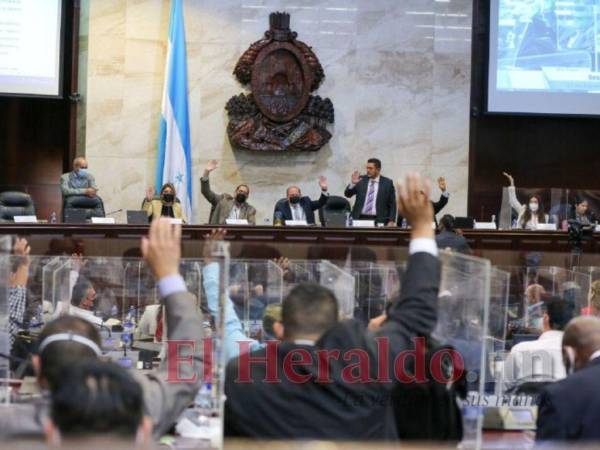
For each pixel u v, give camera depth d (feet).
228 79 48.91
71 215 40.01
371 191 42.78
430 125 50.03
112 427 6.32
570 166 52.70
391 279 19.33
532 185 52.70
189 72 48.67
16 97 49.55
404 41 49.78
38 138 51.21
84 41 48.32
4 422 8.45
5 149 51.06
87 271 20.92
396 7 49.78
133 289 21.01
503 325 17.71
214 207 42.57
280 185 49.47
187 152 47.26
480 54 50.37
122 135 48.21
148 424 6.70
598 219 43.60
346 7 49.57
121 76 48.24
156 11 48.37
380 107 49.88
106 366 6.60
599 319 13.25
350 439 9.59
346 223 41.34
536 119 52.39
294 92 48.83
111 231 37.27
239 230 38.01
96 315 20.93
